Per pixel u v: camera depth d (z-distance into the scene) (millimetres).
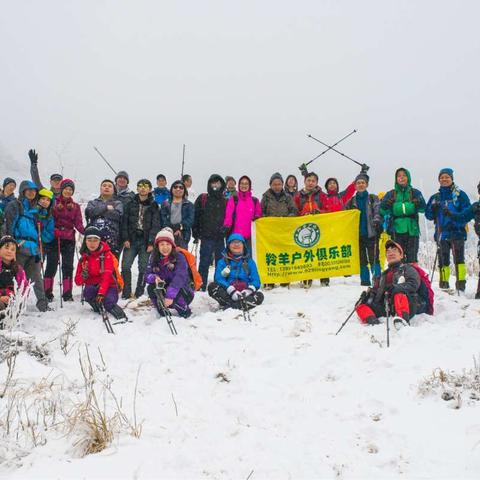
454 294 7867
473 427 3521
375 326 6145
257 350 5578
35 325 6598
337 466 3258
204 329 6363
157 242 7258
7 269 6395
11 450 3383
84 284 7305
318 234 9258
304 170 10398
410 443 3455
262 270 9148
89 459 3361
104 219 8344
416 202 8273
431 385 4172
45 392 4328
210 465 3318
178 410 4203
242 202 8891
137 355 5543
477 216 7645
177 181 8711
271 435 3727
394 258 6578
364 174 9242
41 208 7719
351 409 4066
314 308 7320
